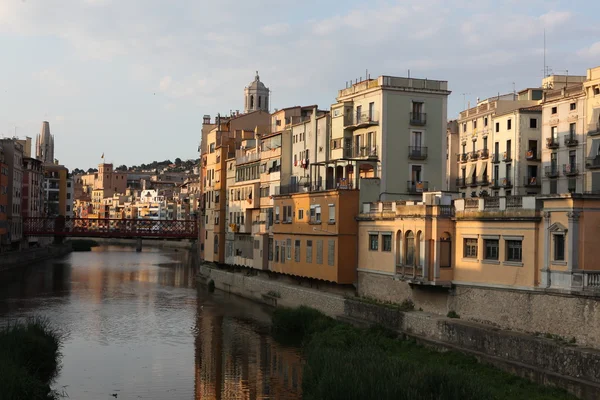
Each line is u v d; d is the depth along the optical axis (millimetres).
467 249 45344
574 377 33500
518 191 89812
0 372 33625
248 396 39375
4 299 75000
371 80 65375
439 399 30656
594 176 76375
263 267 74750
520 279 40344
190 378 42969
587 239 37219
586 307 35531
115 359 47656
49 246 152750
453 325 42594
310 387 36531
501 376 36469
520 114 90375
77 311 67375
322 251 60500
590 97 77938
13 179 119500
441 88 65250
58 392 39438
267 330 57531
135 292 83312
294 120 82000
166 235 129750
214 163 96438
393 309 48875
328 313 57312
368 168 63156
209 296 79500
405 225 49531
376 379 32594
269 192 77812
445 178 65375
